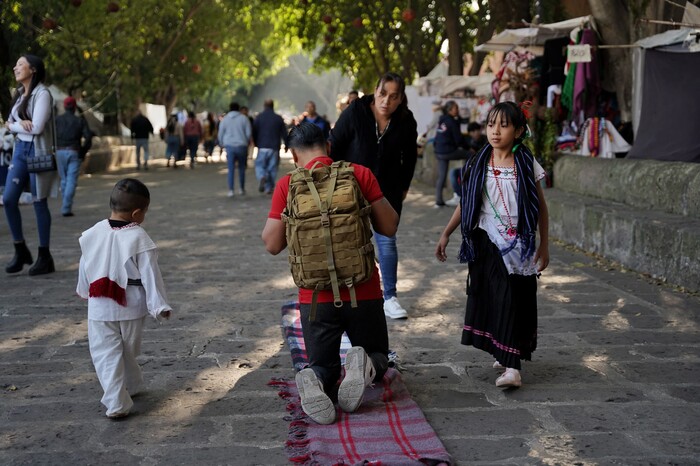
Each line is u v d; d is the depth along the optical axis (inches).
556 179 443.5
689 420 158.4
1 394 176.6
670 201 330.0
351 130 214.8
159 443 149.6
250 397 173.6
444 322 237.3
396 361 194.2
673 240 283.0
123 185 161.5
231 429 156.0
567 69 468.8
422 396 174.4
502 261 172.9
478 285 178.1
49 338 221.6
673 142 398.3
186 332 226.1
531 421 159.2
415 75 1180.5
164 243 390.0
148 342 216.2
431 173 709.3
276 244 161.6
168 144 1041.5
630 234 313.6
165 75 1323.8
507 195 172.4
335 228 152.9
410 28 1017.5
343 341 213.9
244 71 1635.1
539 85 518.6
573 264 326.0
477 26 908.6
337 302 154.9
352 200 153.6
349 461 137.4
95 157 946.1
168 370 192.4
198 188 711.7
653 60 415.2
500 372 189.8
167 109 1534.2
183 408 167.5
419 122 860.6
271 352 206.7
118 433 154.4
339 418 158.6
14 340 219.5
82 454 144.9
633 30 449.4
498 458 141.8
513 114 170.1
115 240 159.5
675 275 282.2
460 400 171.8
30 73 296.7
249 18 1348.4
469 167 176.4
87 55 887.7
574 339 217.2
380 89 208.8
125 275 159.5
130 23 962.7
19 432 155.2
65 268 322.7
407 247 373.1
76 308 255.3
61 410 166.7
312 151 163.0
